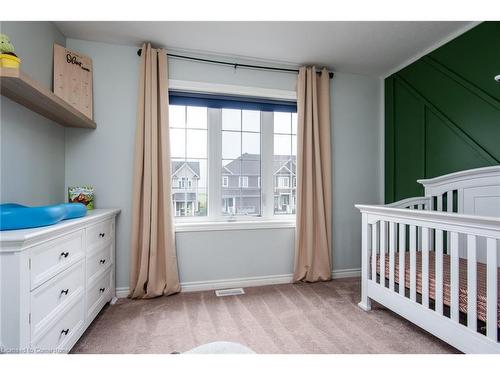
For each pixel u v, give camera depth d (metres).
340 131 2.85
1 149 1.38
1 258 0.95
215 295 2.28
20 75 1.17
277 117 2.77
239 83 2.54
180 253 2.39
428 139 2.41
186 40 2.22
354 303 2.11
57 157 2.00
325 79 2.69
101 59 2.22
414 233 1.57
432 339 1.58
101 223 1.83
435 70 2.33
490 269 1.14
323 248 2.63
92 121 2.08
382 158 2.96
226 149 2.62
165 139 2.24
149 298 2.19
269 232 2.62
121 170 2.26
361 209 2.01
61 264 1.27
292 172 2.81
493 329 1.13
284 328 1.71
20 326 0.97
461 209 2.04
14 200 1.49
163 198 2.24
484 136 1.95
